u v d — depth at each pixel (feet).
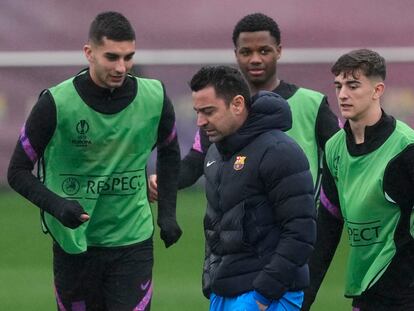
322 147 69.72
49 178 63.98
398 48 146.92
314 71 147.64
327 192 60.90
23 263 105.40
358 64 57.77
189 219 122.93
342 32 147.33
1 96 146.20
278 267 52.75
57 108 62.39
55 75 147.64
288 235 52.90
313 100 69.51
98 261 64.85
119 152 63.77
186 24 147.64
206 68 54.19
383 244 58.54
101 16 61.87
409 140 57.41
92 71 62.59
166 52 147.64
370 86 57.93
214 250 55.11
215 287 54.65
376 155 58.13
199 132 70.23
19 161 62.44
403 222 58.08
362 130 58.54
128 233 64.64
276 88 69.77
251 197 53.67
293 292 54.29
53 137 63.16
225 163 54.54
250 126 53.98
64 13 148.15
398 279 58.29
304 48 147.64
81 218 59.93
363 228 58.75
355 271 59.77
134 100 63.57
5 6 148.25
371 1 147.54
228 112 53.83
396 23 146.92
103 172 63.82
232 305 54.49
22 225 122.42
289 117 54.49
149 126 64.13
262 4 147.84
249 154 53.78
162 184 65.98
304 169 53.36
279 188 53.01
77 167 63.77
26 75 147.13
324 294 92.32
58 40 147.95
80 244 63.82
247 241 53.88
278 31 69.56
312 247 53.31
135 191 64.64
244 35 69.21
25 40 147.23
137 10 148.25
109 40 61.31
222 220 54.34
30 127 62.39
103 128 63.16
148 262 65.36
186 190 141.08
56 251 65.31
